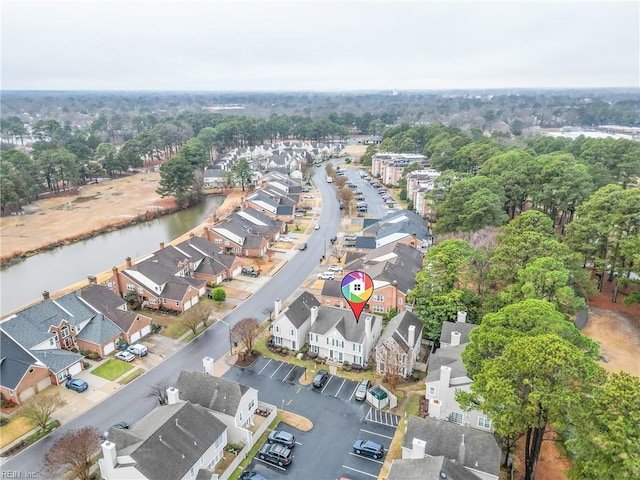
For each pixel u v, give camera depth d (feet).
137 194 552.82
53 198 529.86
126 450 130.00
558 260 204.33
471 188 321.11
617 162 396.37
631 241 213.25
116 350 217.77
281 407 176.04
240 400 155.63
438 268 219.20
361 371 199.21
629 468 97.04
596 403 109.91
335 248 350.23
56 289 299.99
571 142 546.67
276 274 310.45
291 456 150.92
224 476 141.59
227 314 252.83
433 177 469.16
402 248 294.46
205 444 140.87
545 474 141.28
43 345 200.95
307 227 417.08
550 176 322.34
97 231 417.28
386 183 586.86
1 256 353.10
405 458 138.82
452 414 162.09
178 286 258.37
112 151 646.74
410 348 191.11
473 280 230.89
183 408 145.79
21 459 151.23
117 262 350.64
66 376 194.39
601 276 253.24
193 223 455.22
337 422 167.84
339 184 557.74
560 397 114.83
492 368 131.13
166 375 197.57
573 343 147.95
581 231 241.96
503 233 260.83
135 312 251.39
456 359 172.14
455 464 126.21
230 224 363.15
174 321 243.81
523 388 126.82
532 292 180.24
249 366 203.62
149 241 401.29
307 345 220.43
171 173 491.72
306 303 230.68
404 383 189.57
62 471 144.36
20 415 169.27
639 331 217.77
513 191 340.80
